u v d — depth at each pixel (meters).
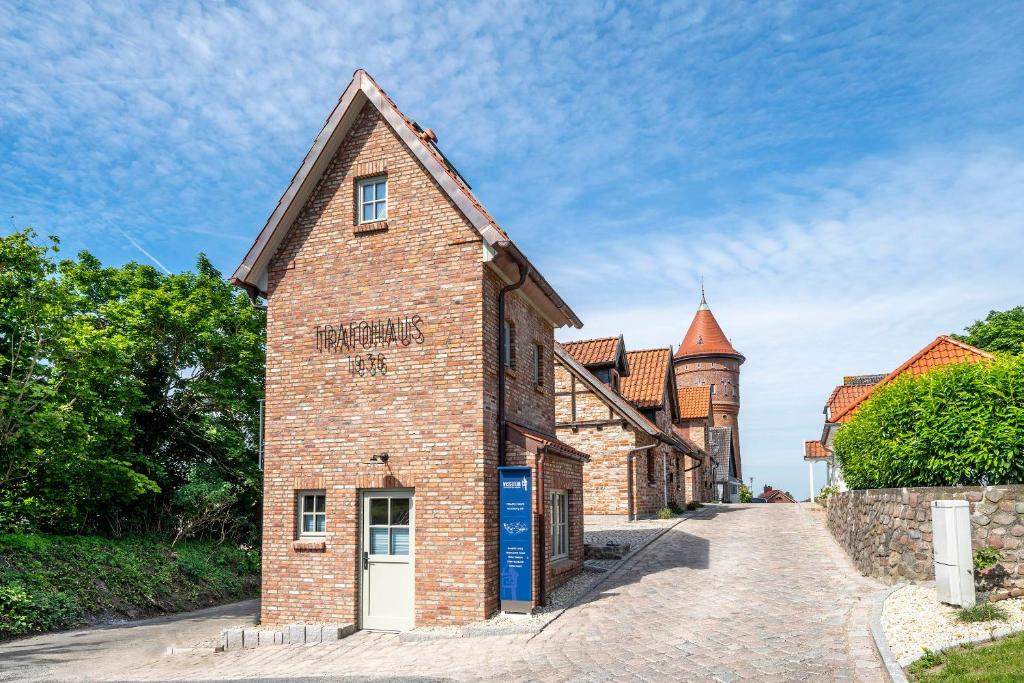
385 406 12.51
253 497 24.98
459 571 11.69
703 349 60.84
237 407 24.88
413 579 12.07
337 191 13.45
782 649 9.11
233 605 19.62
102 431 20.50
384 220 13.00
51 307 18.11
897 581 12.23
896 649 8.27
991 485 10.60
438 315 12.42
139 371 23.05
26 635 14.55
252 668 10.32
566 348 28.62
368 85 13.17
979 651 7.70
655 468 28.19
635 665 8.85
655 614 11.49
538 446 12.27
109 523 21.44
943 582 9.65
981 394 11.25
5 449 17.23
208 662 11.09
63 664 11.58
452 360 12.23
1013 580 9.85
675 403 34.28
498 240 12.03
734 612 11.34
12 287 17.83
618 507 24.95
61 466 18.44
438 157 13.72
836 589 12.69
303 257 13.48
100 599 17.06
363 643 11.37
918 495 11.65
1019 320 34.34
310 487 12.76
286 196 13.38
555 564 13.71
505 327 13.27
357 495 12.52
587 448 25.56
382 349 12.68
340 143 13.56
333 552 12.45
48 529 19.80
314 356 13.11
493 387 12.54
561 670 8.83
